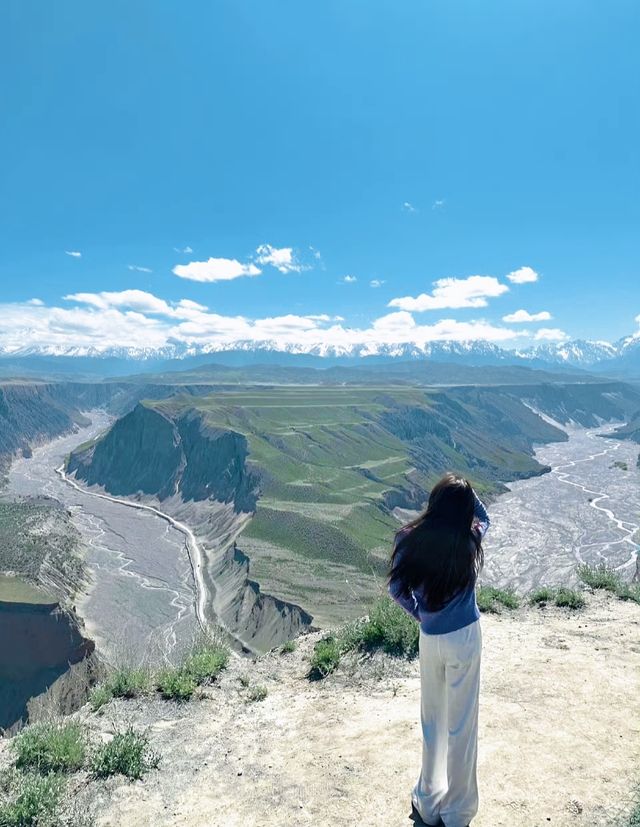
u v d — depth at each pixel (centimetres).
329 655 870
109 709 764
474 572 450
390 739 616
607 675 730
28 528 13275
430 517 463
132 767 596
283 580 9881
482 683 737
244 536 12619
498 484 18162
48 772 596
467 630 448
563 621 988
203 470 19438
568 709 644
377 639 918
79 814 531
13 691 6869
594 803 478
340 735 643
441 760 473
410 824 474
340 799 518
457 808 454
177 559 12950
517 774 525
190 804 538
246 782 566
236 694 805
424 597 450
